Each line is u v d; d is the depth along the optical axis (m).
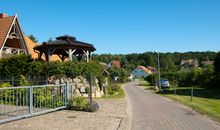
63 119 13.18
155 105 21.33
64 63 24.89
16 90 14.30
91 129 11.28
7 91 14.25
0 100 14.30
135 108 19.09
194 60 130.38
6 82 22.55
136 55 169.75
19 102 14.37
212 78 48.72
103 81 32.97
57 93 16.22
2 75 24.02
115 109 17.95
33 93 14.98
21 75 23.19
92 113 15.36
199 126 12.21
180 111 17.47
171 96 31.70
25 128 11.10
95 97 29.19
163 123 12.96
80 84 26.34
